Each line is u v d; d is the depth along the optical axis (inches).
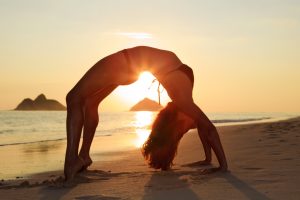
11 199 187.6
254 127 848.3
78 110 241.4
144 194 181.6
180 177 228.5
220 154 239.6
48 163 378.6
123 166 315.3
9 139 767.7
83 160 243.0
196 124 254.8
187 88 249.1
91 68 250.5
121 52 254.2
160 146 266.1
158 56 253.8
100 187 207.6
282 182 192.9
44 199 184.1
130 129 1143.6
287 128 693.3
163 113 265.3
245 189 180.4
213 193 175.6
